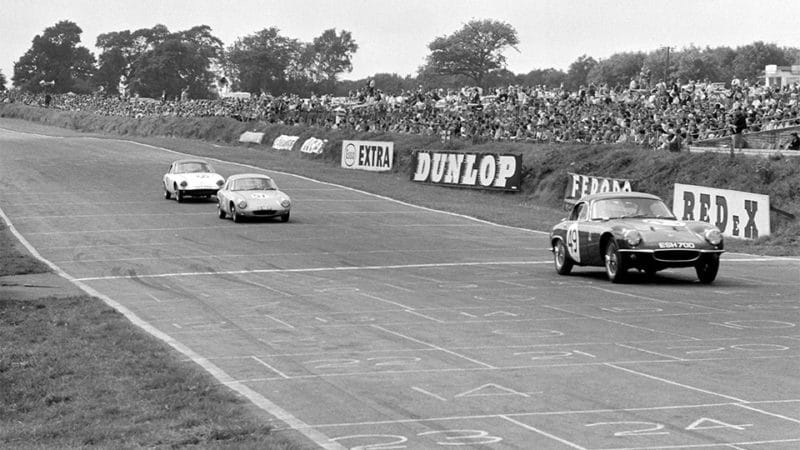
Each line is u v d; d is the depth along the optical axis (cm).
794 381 1542
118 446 1191
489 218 5756
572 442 1202
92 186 7662
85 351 1891
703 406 1380
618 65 19825
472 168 7719
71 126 17900
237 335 2161
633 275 3275
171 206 6288
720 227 4888
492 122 8600
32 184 7831
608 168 6550
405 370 1714
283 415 1377
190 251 4219
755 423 1274
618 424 1288
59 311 2484
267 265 3728
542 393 1497
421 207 6469
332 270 3562
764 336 1994
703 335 2025
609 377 1609
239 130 12712
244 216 5428
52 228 5253
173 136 14150
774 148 5959
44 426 1323
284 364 1797
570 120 7956
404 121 9981
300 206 6412
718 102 7031
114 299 2847
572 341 1989
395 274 3419
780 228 4609
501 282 3131
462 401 1455
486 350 1906
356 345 1998
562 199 6825
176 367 1714
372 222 5550
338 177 8481
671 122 6744
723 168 5475
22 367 1759
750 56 19150
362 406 1434
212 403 1431
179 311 2575
